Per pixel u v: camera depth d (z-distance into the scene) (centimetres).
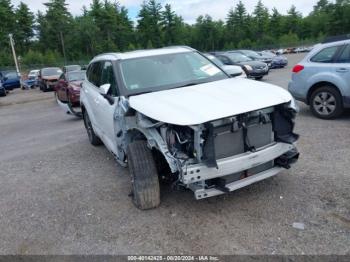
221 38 9375
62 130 945
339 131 653
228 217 384
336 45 719
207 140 346
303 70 766
